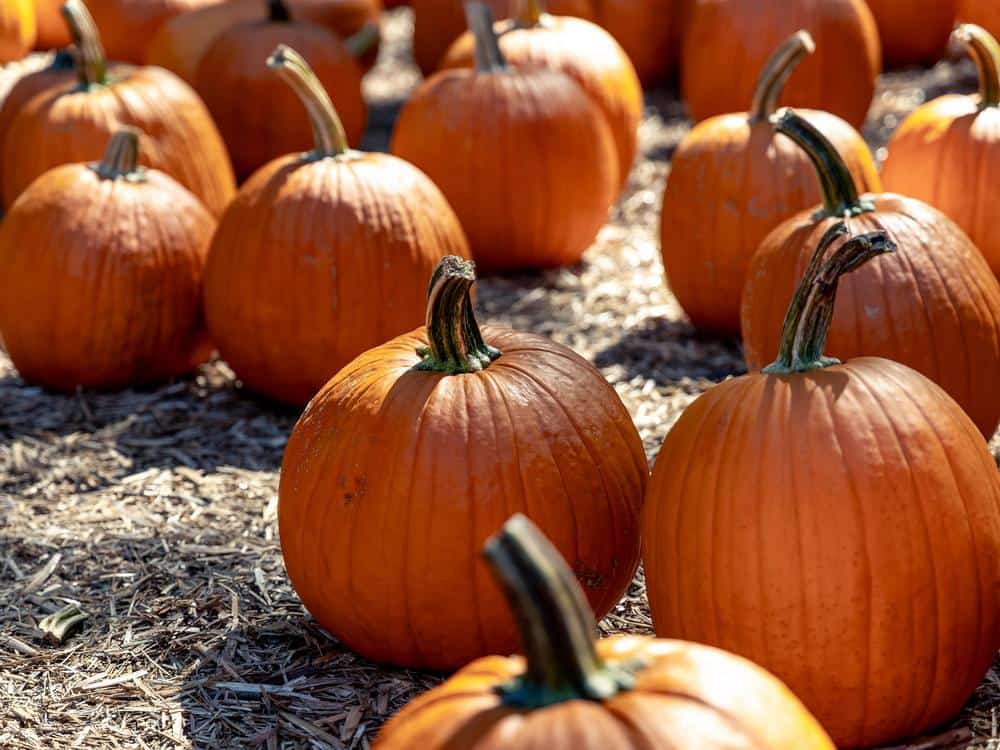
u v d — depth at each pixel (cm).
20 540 448
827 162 444
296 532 353
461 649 347
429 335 348
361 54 962
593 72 761
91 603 408
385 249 514
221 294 533
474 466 331
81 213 549
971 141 560
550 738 209
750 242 565
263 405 559
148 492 482
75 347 553
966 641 306
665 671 224
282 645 380
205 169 687
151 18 977
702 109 834
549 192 673
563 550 335
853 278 427
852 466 298
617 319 638
